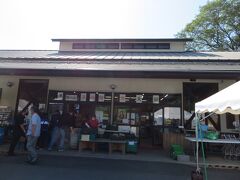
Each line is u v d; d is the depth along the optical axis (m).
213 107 4.95
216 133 8.76
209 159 8.91
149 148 11.34
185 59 11.31
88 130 9.70
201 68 9.61
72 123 10.44
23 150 9.23
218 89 11.73
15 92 12.95
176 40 15.66
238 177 6.55
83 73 9.41
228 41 29.05
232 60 11.09
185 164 7.89
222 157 9.39
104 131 10.55
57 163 7.36
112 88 12.48
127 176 6.21
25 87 13.02
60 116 9.62
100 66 10.15
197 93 11.99
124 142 9.32
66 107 12.59
